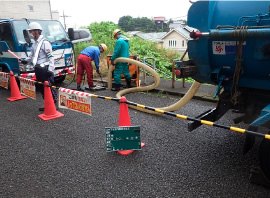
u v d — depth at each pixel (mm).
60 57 7516
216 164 3141
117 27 18109
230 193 2566
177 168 3072
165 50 15539
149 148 3637
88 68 7156
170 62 13305
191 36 2848
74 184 2805
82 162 3281
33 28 5004
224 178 2834
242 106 3150
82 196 2592
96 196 2586
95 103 6105
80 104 4020
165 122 4688
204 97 6008
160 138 3975
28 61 5441
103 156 3428
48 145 3822
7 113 5477
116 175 2961
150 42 15945
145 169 3072
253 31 2393
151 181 2820
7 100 6566
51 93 5145
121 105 3488
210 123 2555
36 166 3215
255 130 2486
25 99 6613
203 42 2953
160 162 3229
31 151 3641
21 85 6004
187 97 4746
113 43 13812
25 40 6297
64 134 4230
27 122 4875
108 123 4703
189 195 2557
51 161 3330
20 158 3438
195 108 5469
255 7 2625
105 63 11078
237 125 4434
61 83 8805
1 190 2725
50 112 5055
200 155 3387
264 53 2521
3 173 3072
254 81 2877
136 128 3367
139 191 2648
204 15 2885
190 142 3801
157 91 7086
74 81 9148
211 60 3027
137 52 13016
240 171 2967
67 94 4211
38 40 5141
